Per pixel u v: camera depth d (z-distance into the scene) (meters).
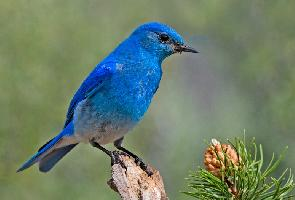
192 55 21.25
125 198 7.76
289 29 18.89
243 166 6.25
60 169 15.68
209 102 20.33
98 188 15.77
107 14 18.34
